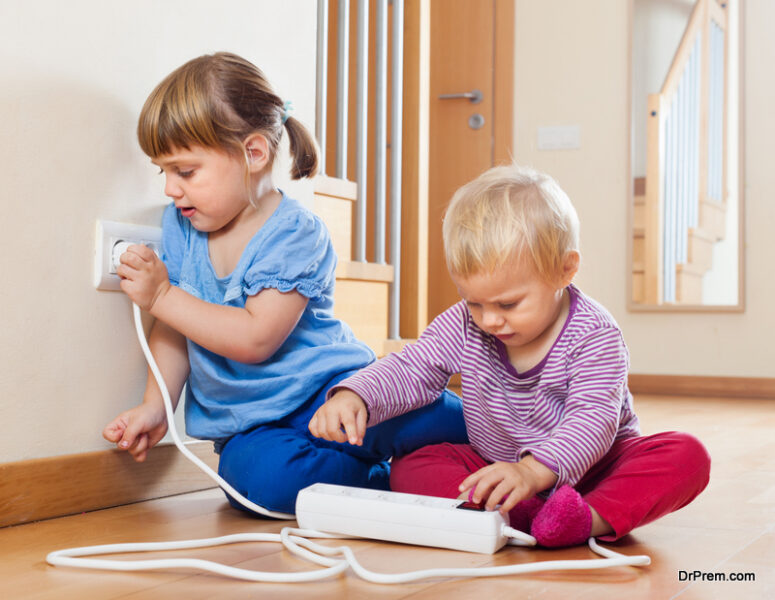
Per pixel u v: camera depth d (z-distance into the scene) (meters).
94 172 1.09
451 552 0.87
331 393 1.01
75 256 1.07
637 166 3.37
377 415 1.01
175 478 1.22
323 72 2.15
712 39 3.29
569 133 3.44
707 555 0.88
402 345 2.48
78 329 1.08
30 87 1.01
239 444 1.08
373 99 2.78
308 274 1.12
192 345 1.14
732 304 3.25
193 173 1.07
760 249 3.23
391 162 2.58
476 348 1.03
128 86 1.14
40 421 1.03
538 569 0.79
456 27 3.53
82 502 1.08
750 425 2.21
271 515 1.03
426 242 2.78
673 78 3.34
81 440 1.09
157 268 1.08
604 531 0.90
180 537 0.95
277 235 1.11
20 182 1.00
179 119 1.04
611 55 3.40
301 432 1.12
